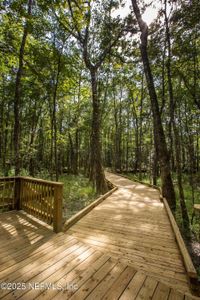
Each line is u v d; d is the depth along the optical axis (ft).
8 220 14.07
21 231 12.16
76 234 12.08
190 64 27.76
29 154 40.37
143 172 82.12
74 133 67.05
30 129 52.44
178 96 33.88
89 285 7.13
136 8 27.61
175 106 36.24
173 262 8.95
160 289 7.00
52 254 9.36
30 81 34.99
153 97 26.55
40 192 14.34
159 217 15.99
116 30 34.50
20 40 28.99
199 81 31.99
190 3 22.50
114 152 82.79
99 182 33.78
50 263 8.55
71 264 8.50
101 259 8.98
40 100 41.93
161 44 29.25
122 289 6.95
